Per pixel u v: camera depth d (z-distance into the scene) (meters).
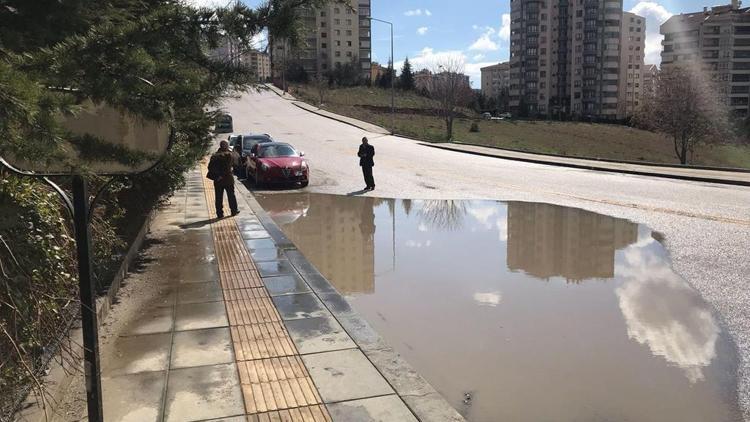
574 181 19.08
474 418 4.20
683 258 8.76
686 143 42.59
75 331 4.41
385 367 4.45
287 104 70.81
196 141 7.36
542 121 91.69
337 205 14.85
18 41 2.81
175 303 6.13
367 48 123.25
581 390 4.61
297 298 6.32
